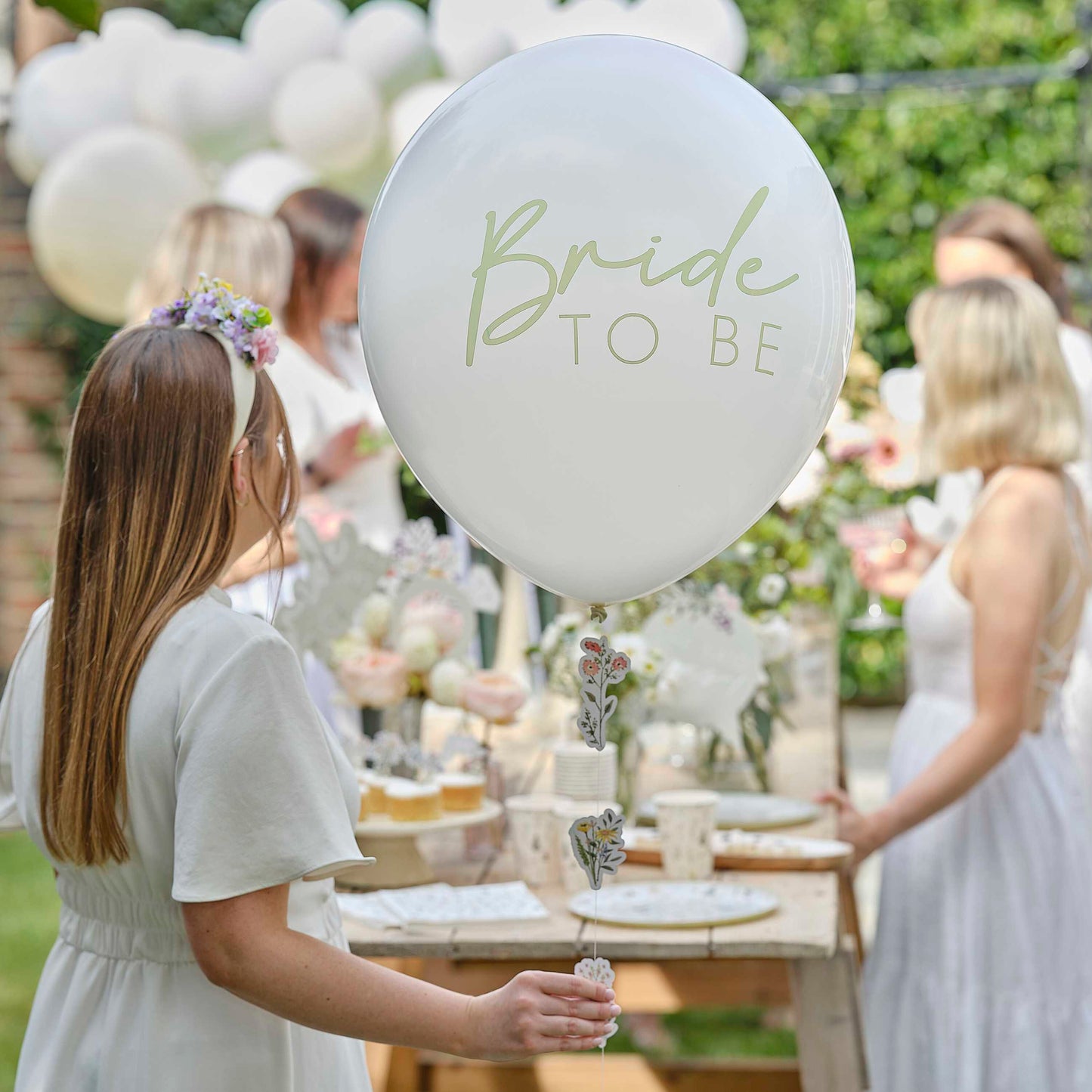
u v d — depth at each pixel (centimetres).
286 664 140
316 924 155
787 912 203
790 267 129
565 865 218
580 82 129
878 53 722
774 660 277
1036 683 258
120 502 146
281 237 338
